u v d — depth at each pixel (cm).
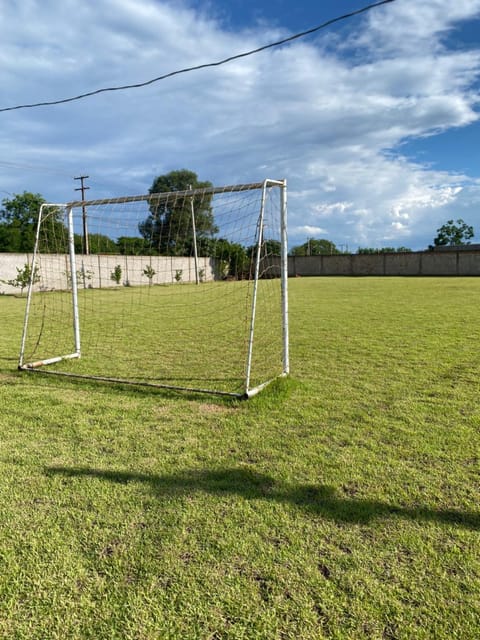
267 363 535
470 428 311
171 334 772
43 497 229
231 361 555
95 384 452
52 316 1055
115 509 216
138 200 502
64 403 388
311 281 2441
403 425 320
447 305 1121
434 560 175
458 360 520
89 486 239
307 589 161
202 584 165
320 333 741
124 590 163
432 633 141
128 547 187
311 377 458
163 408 371
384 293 1544
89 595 161
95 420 344
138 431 319
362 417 338
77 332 583
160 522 204
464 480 239
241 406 371
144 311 1144
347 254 3288
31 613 153
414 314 956
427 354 555
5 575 172
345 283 2200
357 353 573
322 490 231
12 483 244
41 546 189
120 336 756
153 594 160
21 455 280
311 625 145
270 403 375
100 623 148
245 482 241
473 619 147
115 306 1273
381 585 162
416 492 228
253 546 186
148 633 144
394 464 259
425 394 393
